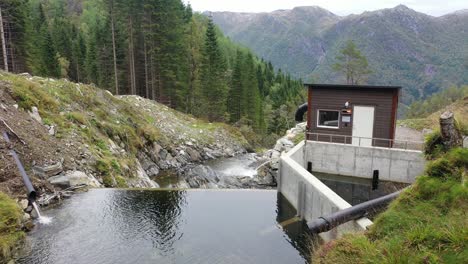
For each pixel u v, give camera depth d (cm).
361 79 6134
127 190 1323
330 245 648
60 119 1670
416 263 466
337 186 1781
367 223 801
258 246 934
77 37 6988
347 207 879
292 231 1059
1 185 1041
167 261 820
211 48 4741
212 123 3991
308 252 912
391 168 1666
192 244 918
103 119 2198
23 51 4334
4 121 1295
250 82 5400
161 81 4306
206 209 1195
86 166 1449
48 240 893
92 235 935
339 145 1777
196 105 4666
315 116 1891
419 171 1602
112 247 875
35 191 1063
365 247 567
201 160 2950
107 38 4428
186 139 3094
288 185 1374
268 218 1152
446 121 762
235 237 980
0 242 815
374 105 1766
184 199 1282
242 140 3856
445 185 650
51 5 10300
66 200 1174
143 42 4309
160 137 2767
